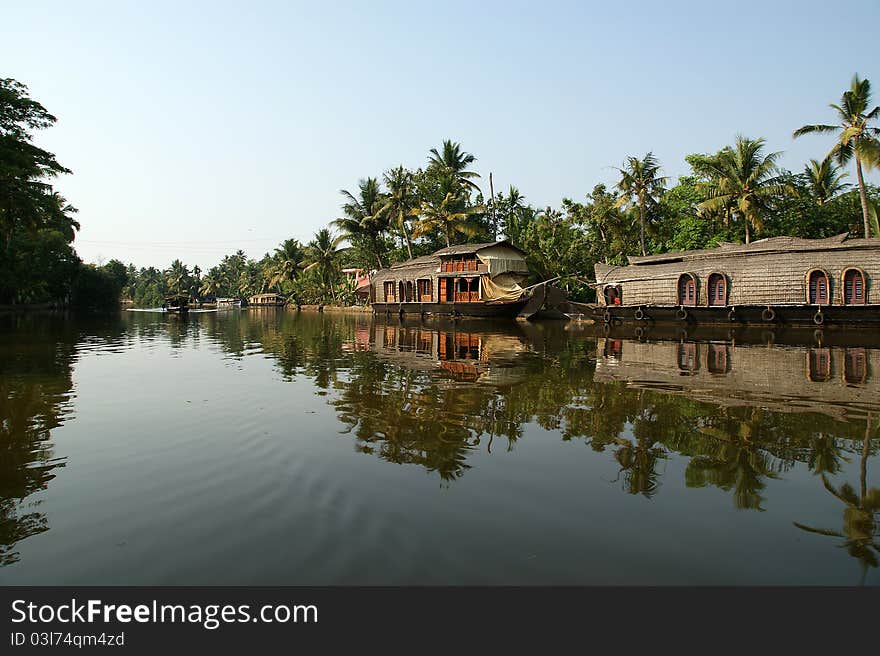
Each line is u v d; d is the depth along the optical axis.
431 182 47.47
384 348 17.72
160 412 8.07
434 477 5.34
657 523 4.34
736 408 8.22
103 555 3.86
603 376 11.37
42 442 6.52
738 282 24.94
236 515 4.47
